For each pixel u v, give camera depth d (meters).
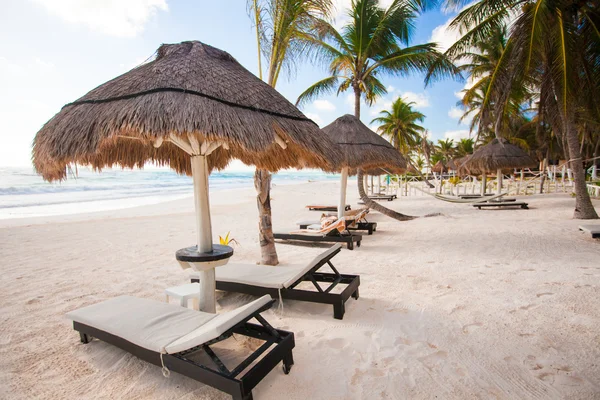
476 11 7.89
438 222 8.60
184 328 2.17
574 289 3.45
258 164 3.65
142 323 2.26
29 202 15.56
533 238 6.11
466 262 4.69
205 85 2.19
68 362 2.34
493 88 8.28
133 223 9.40
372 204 9.24
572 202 12.04
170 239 7.11
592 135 18.58
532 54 6.83
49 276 4.49
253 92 2.42
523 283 3.71
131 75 2.33
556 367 2.15
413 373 2.12
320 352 2.39
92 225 9.02
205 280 2.69
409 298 3.39
